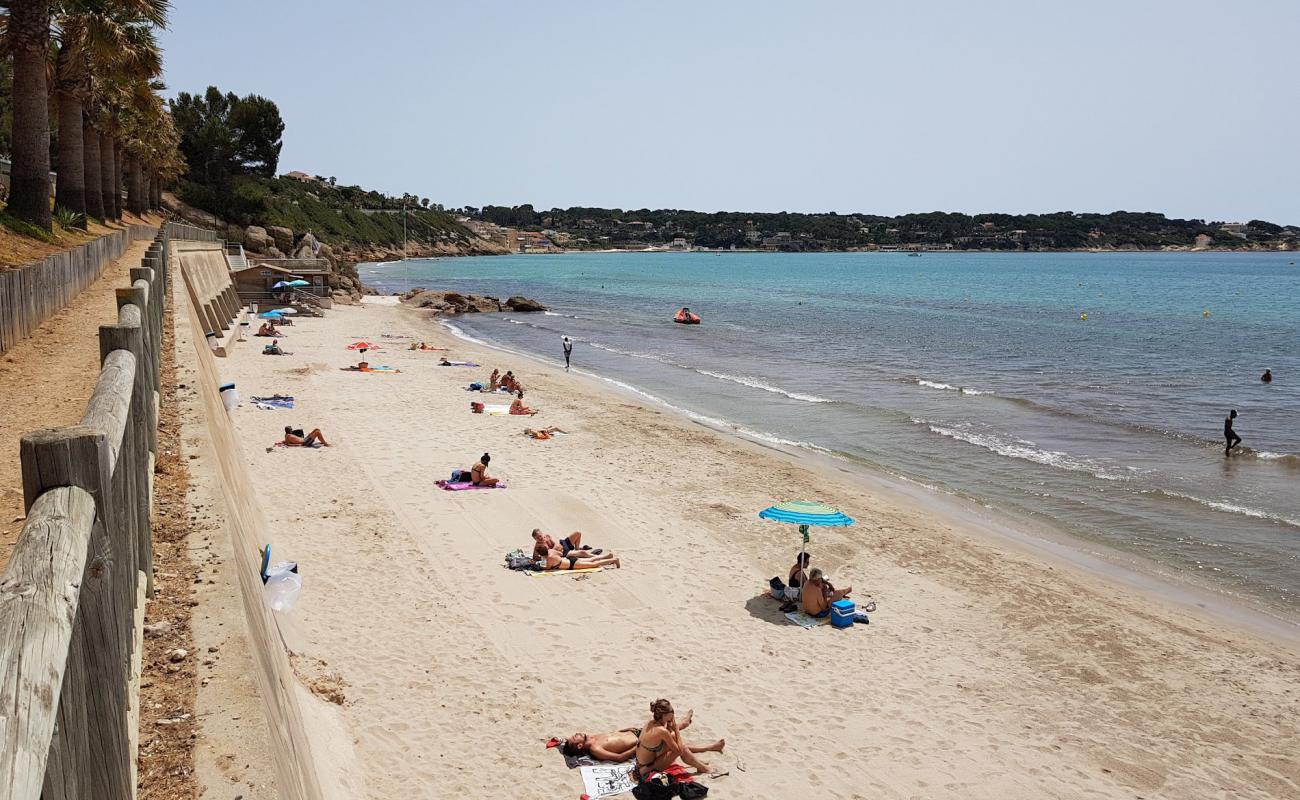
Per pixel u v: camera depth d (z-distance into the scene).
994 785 10.60
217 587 5.26
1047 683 13.08
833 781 10.50
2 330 13.58
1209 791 10.67
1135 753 11.39
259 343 43.38
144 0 29.33
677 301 94.12
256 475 20.45
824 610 14.84
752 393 36.72
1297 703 12.73
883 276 162.00
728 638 13.93
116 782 3.08
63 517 2.72
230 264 61.66
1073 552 18.62
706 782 10.30
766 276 160.88
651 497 20.83
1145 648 14.27
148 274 12.16
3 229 25.19
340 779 8.94
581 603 14.75
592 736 10.66
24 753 1.76
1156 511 21.30
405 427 26.39
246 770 3.67
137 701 3.95
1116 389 38.56
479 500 19.66
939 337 59.41
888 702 12.31
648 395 35.66
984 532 19.66
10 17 26.69
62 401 10.71
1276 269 191.38
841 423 30.83
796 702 12.17
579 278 142.00
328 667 11.93
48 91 34.22
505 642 13.20
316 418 26.84
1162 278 151.25
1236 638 14.74
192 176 99.88
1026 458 26.16
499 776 10.03
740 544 18.03
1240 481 23.89
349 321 58.53
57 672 2.09
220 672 4.35
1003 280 146.00
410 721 10.92
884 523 19.84
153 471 7.31
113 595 3.27
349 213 181.75
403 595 14.47
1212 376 42.31
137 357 6.19
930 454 26.55
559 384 36.78
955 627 14.79
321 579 14.80
